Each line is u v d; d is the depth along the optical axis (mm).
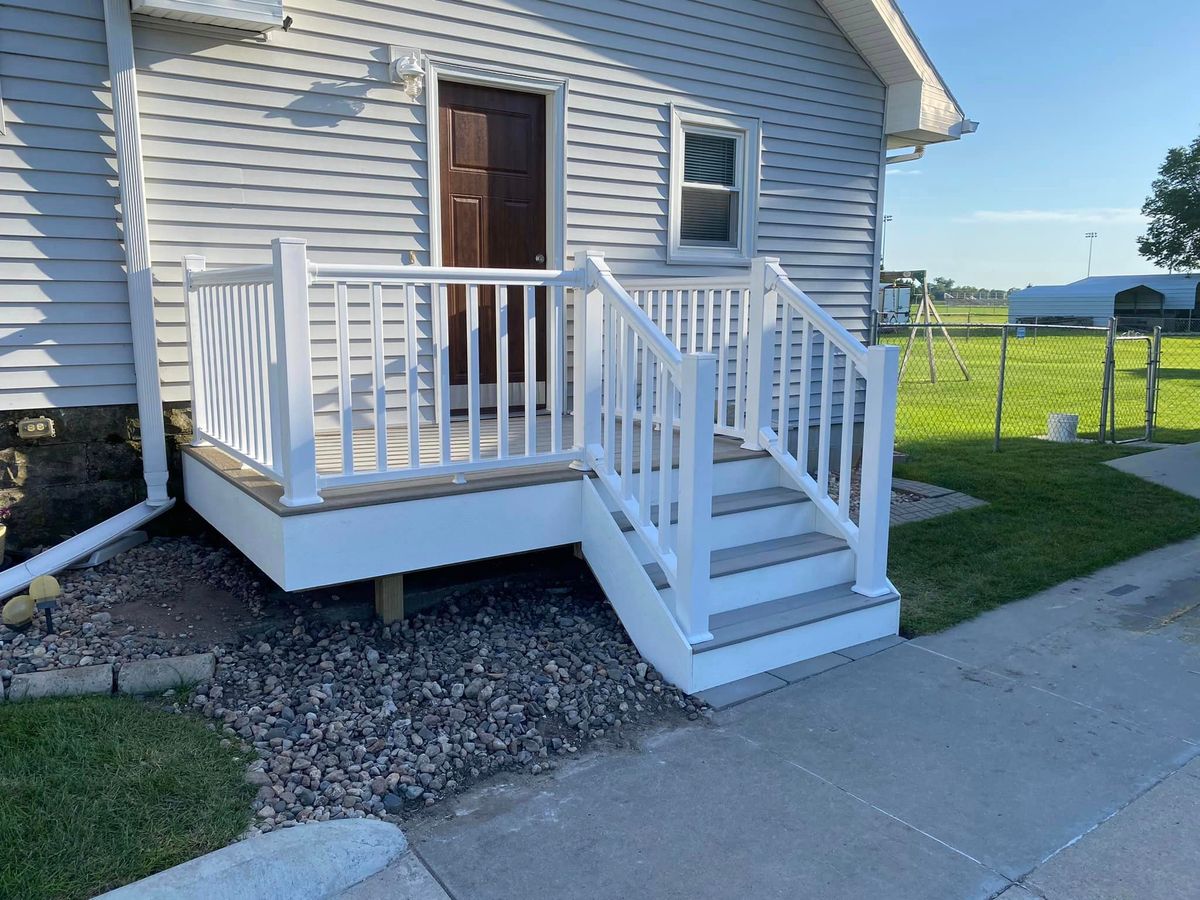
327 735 3107
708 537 3596
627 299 3807
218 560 4453
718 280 5035
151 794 2645
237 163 4637
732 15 6398
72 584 4109
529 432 3963
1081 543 5797
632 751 3160
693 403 3438
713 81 6367
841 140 7270
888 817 2752
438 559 3711
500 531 3871
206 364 4398
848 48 7168
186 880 2252
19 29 4043
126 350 4512
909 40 7027
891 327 9969
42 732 2898
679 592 3625
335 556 3439
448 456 3742
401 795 2826
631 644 3943
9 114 4070
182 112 4465
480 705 3369
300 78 4750
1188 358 25562
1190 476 7848
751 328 4883
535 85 5539
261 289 3518
